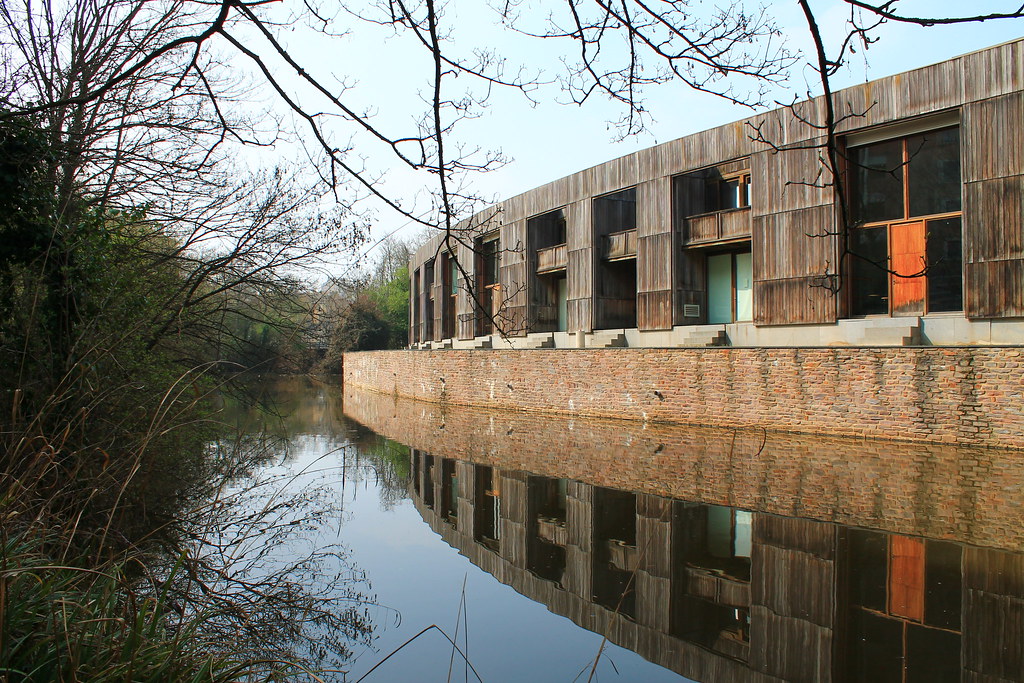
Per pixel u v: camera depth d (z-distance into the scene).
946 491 8.88
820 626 5.14
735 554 6.88
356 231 8.97
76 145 8.04
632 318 22.92
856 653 4.65
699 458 12.03
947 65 13.61
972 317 13.20
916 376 12.40
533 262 25.23
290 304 10.16
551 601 6.04
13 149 7.06
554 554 7.37
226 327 10.38
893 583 5.86
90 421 5.62
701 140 18.48
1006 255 12.80
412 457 13.54
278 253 9.74
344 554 7.34
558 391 19.66
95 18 8.77
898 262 14.88
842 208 2.96
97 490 4.55
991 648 4.63
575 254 23.00
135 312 8.37
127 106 8.23
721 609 5.63
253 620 5.26
